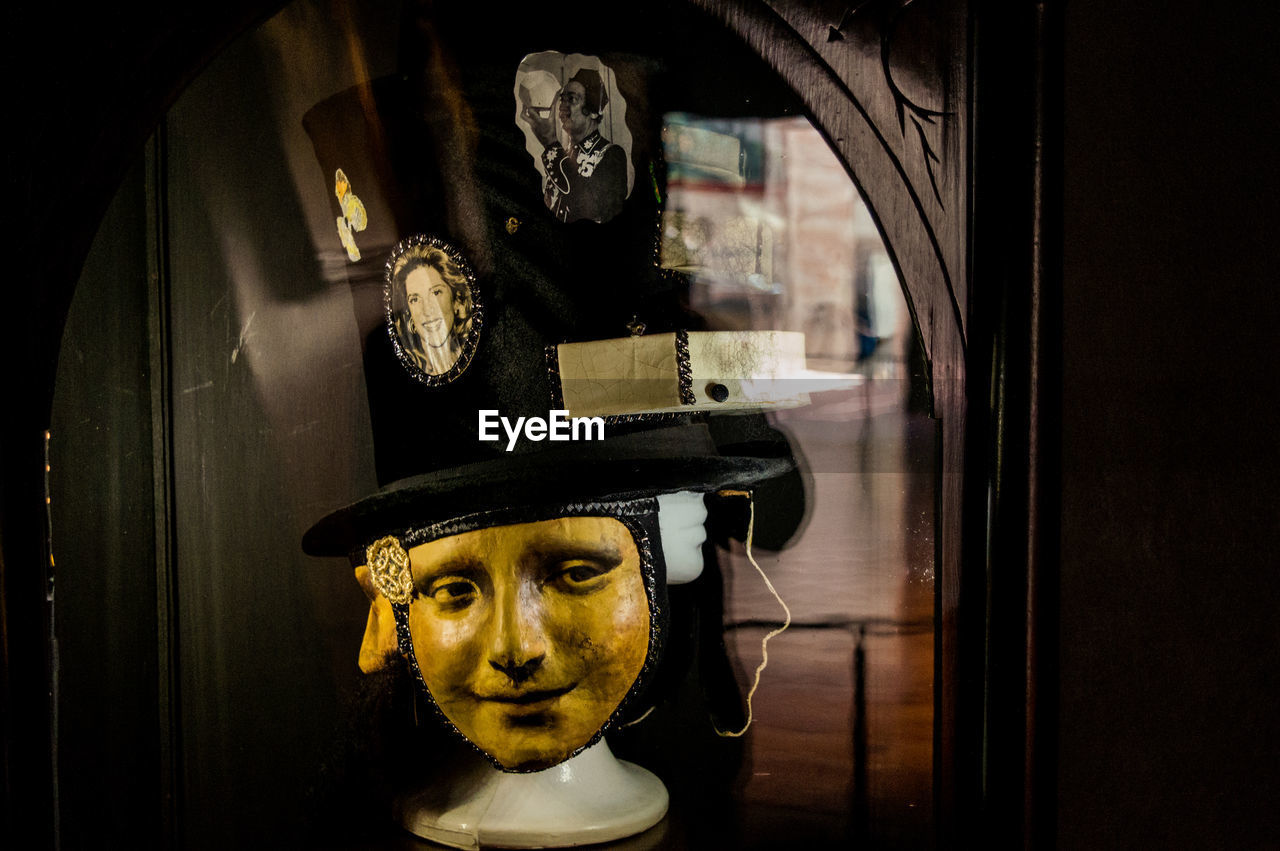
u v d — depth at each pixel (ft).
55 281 2.69
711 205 2.90
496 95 2.89
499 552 2.87
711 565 3.29
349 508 3.01
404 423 2.94
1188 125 2.60
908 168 2.56
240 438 3.34
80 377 3.11
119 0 2.68
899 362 2.97
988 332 2.54
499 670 2.87
